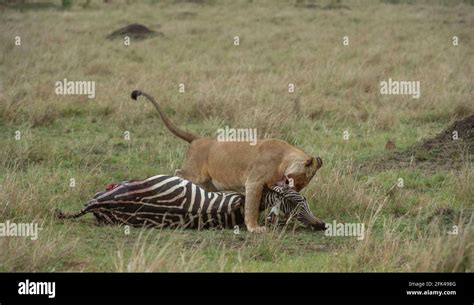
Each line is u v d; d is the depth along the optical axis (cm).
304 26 3959
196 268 865
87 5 4697
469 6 4856
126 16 4272
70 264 891
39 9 4416
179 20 4188
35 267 873
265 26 3959
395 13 4534
